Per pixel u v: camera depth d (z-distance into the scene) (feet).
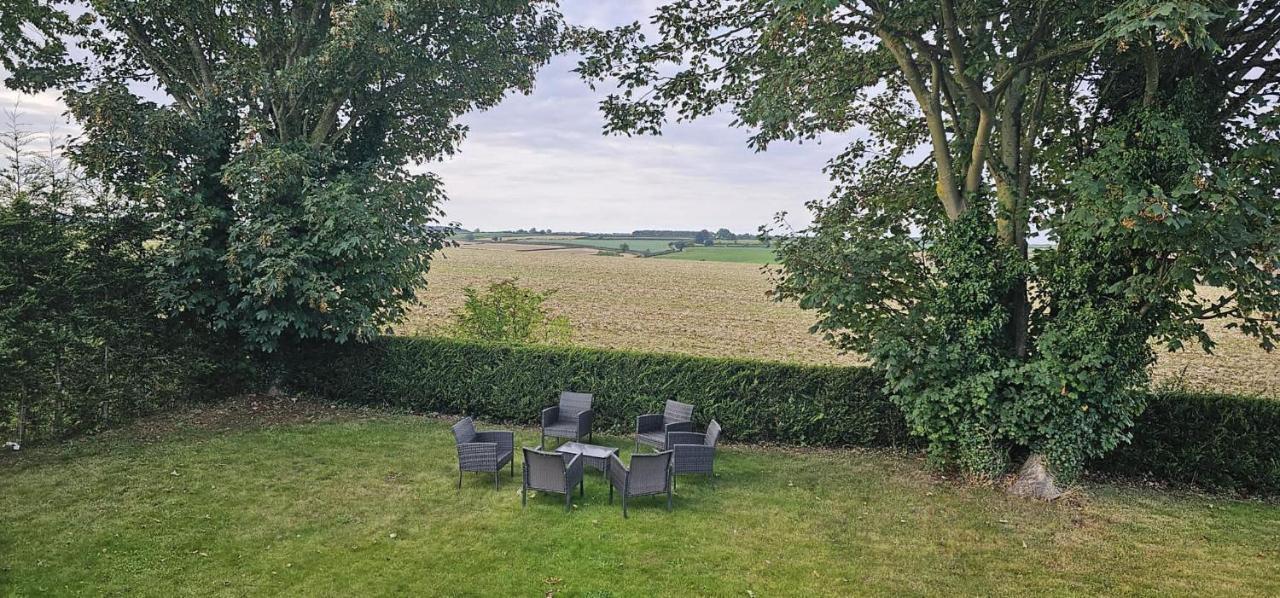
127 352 40.32
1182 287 26.68
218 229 42.96
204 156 42.24
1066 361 29.81
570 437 38.04
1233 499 32.27
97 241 39.19
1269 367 74.18
